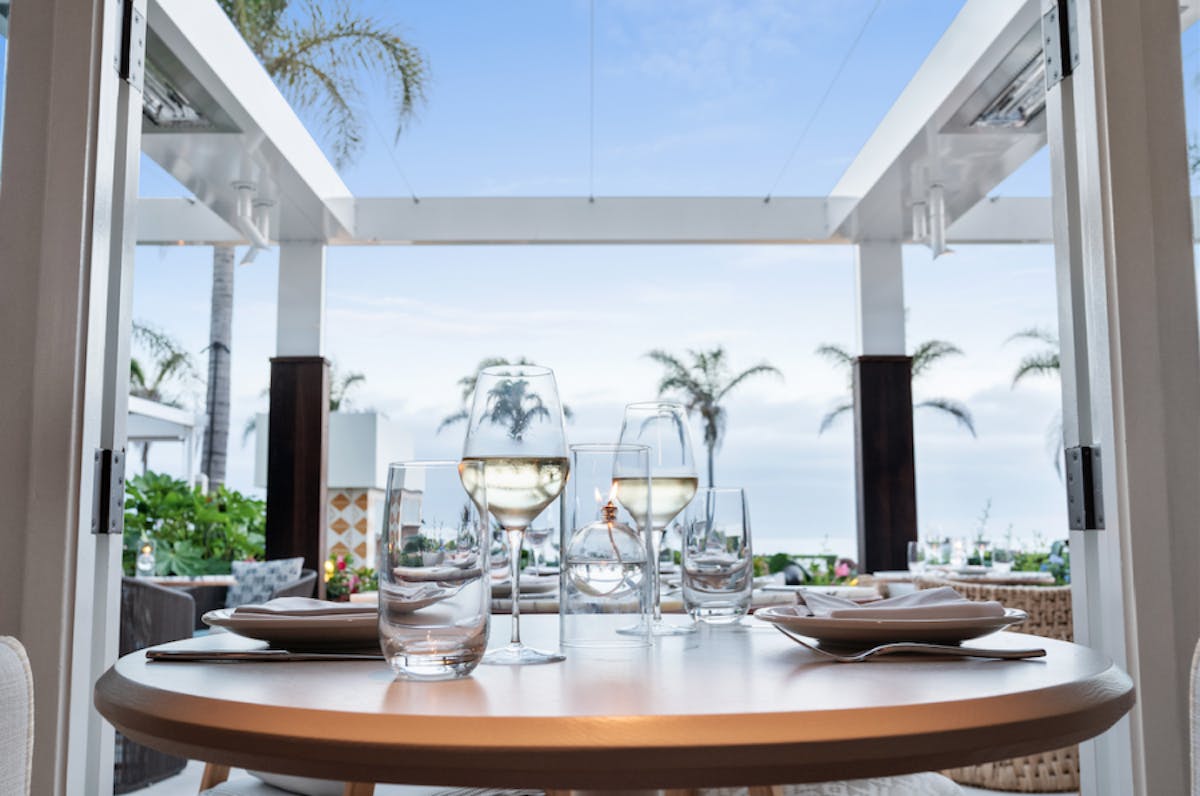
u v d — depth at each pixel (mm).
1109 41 1947
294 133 6152
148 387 20766
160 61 4727
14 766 884
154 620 4105
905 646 994
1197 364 1883
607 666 980
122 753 4066
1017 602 3977
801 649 1133
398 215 7574
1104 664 974
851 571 7969
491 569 1006
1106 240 1924
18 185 1817
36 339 1783
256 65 5445
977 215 8023
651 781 697
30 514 1745
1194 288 1898
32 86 1843
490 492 1074
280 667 1004
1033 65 4820
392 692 822
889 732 722
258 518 10688
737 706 748
